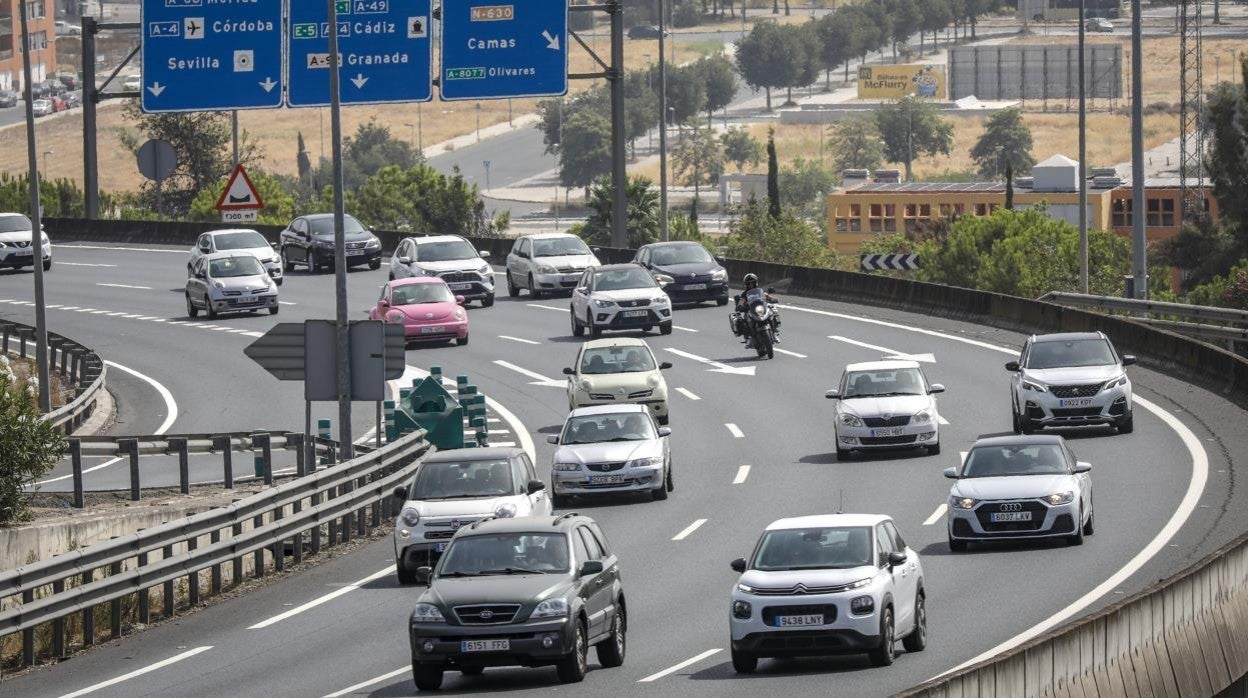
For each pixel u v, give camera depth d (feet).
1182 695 127.54
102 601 175.94
